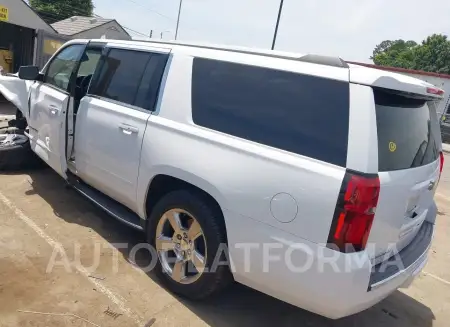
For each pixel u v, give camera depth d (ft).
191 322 9.51
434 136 10.33
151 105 10.72
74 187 13.43
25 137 17.63
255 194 8.25
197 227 9.50
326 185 7.45
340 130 7.62
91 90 12.81
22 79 15.61
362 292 7.59
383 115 7.73
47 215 13.80
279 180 7.98
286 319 10.32
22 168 17.61
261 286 8.62
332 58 8.41
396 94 7.96
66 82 13.92
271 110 8.58
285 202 7.87
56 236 12.49
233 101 9.21
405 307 11.98
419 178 8.70
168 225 10.44
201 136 9.34
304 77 8.29
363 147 7.35
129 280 10.72
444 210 24.30
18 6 45.03
